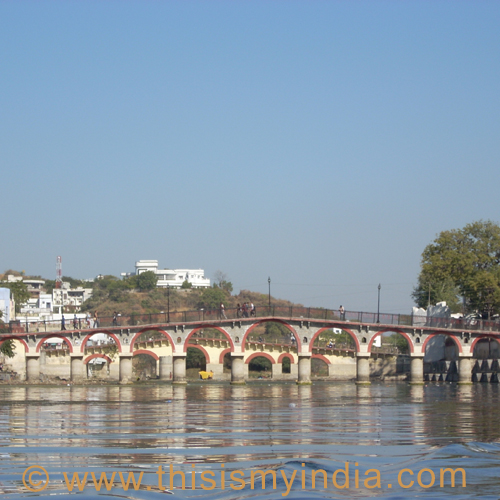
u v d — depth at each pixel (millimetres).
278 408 56312
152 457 32031
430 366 113938
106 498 25141
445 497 25281
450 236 126312
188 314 97625
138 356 153375
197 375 138375
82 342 97375
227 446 34969
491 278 110688
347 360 122375
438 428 42219
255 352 125625
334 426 43125
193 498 25234
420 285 129875
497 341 100875
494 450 33812
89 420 46469
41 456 32250
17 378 113938
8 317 155625
